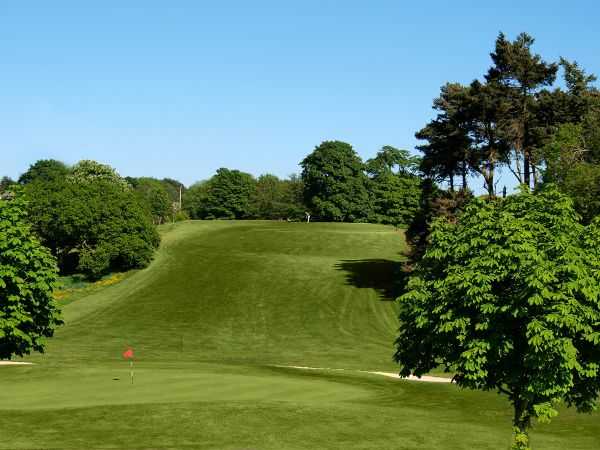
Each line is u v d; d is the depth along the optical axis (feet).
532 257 51.65
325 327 189.88
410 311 59.41
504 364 54.44
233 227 380.58
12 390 85.10
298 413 70.74
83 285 247.50
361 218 510.58
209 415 68.54
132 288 235.61
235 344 172.96
